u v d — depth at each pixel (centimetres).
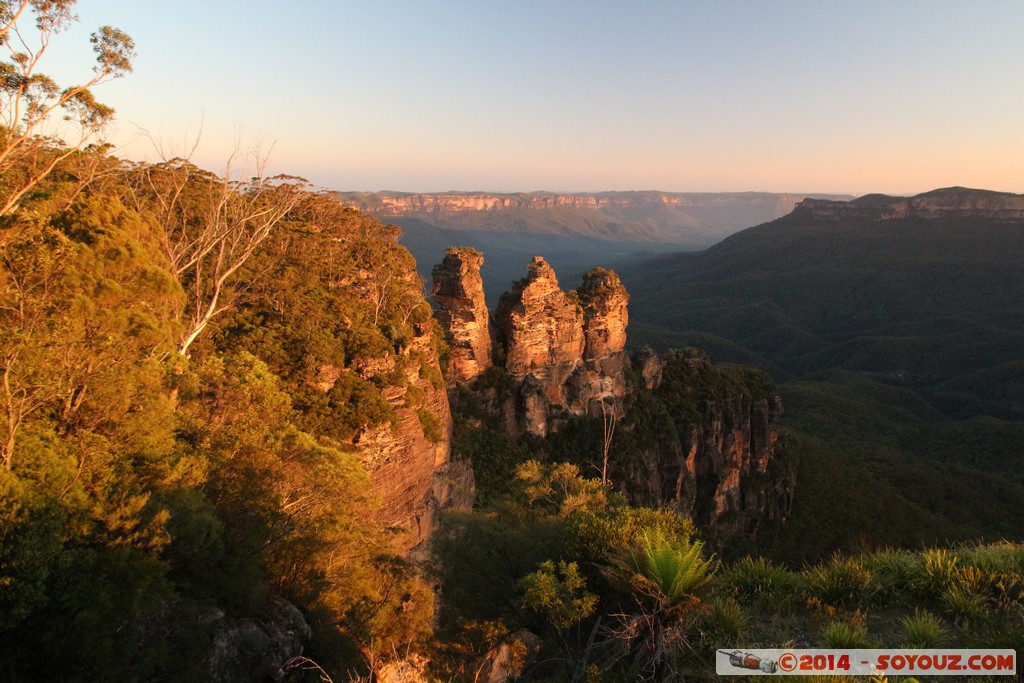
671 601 1270
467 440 4666
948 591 1374
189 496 1385
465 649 1734
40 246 1586
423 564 2053
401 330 3772
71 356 1399
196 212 3997
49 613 1080
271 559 1644
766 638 1320
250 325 3172
